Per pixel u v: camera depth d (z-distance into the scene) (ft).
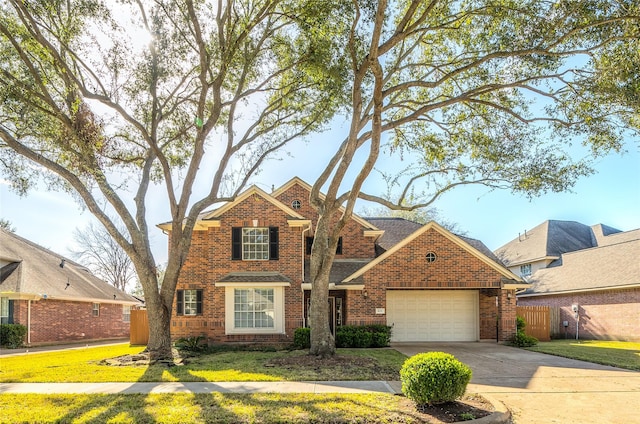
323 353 45.03
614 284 77.05
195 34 45.50
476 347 60.39
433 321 68.90
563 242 114.01
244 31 44.75
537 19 38.14
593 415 26.35
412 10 38.70
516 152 49.47
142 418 24.12
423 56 54.13
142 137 53.93
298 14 45.42
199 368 40.24
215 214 66.54
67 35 42.83
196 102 52.13
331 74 46.85
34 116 45.96
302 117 57.47
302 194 76.74
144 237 49.37
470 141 53.01
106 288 101.55
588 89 41.83
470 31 46.11
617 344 69.10
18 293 70.79
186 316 65.26
